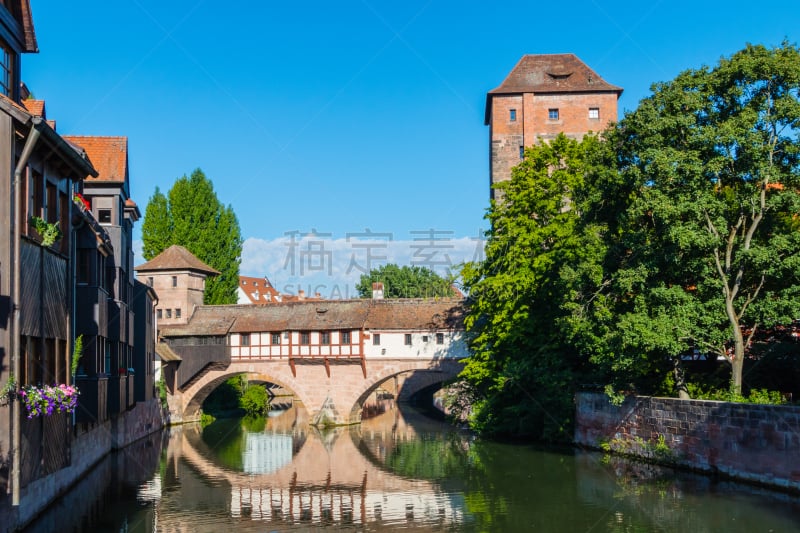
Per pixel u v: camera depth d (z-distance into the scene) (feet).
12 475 49.62
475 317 126.52
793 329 94.63
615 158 87.81
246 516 70.28
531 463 97.04
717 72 80.64
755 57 79.05
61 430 60.95
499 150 167.94
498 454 107.24
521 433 123.44
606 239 93.35
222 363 173.27
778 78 78.13
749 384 94.32
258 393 212.23
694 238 77.56
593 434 105.19
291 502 77.25
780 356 93.97
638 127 83.61
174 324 178.60
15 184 50.60
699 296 86.48
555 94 168.14
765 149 77.36
